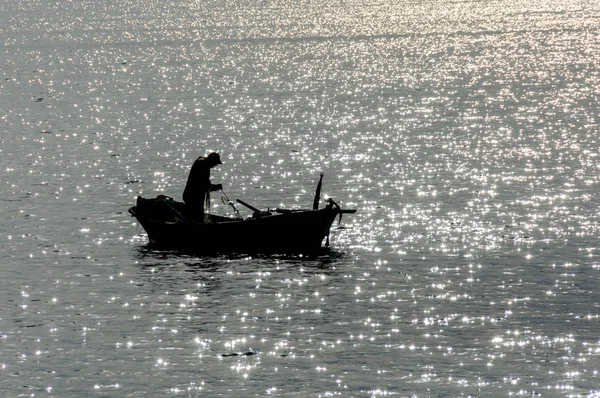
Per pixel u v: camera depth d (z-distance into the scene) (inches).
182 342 2500.0
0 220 3969.0
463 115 7111.2
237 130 6727.4
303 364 2340.1
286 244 3403.1
